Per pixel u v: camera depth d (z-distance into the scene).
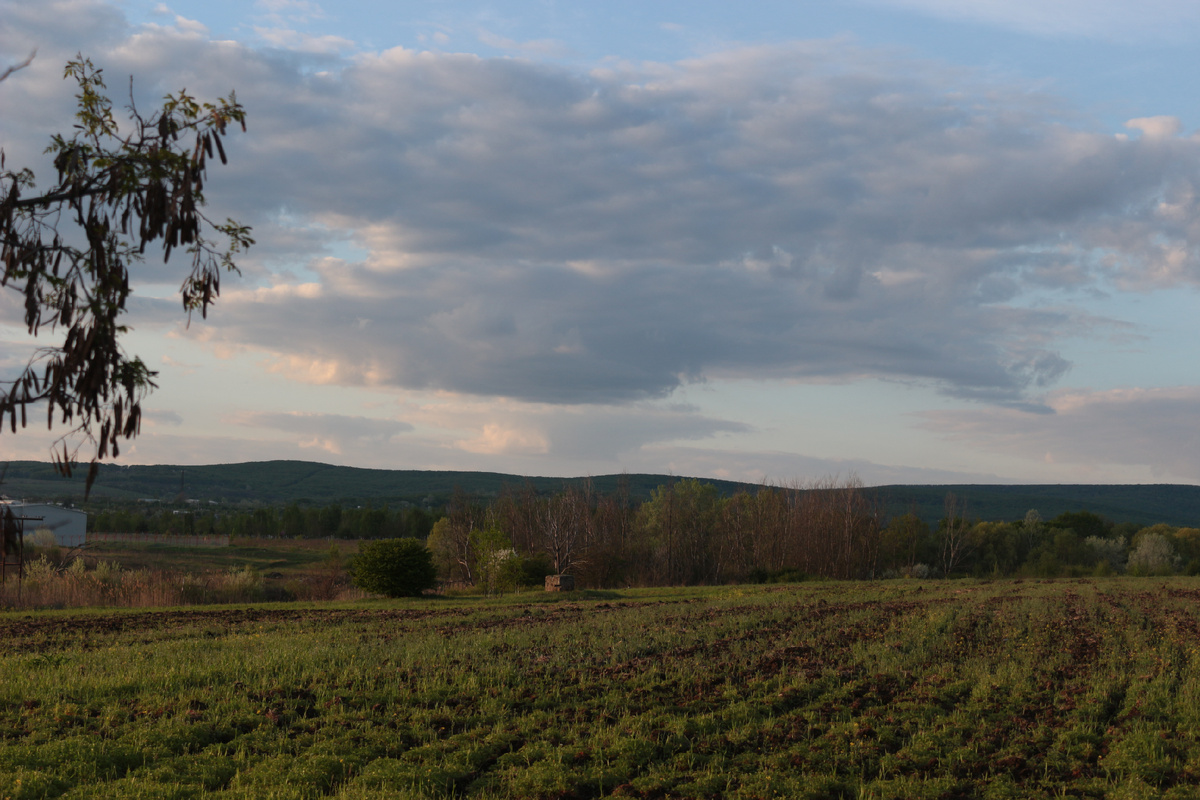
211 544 111.06
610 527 81.88
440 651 20.17
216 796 10.41
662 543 82.44
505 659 19.23
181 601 42.84
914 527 93.56
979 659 19.73
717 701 15.76
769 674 18.25
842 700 16.03
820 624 26.64
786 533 82.50
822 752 12.77
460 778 11.64
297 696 15.41
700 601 38.03
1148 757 12.68
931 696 16.22
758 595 42.50
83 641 24.16
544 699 15.56
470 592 53.53
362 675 17.08
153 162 7.03
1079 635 24.42
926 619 27.39
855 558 80.94
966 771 12.34
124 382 6.98
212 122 7.36
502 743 12.98
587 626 26.42
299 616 32.34
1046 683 17.41
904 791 11.20
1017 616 28.89
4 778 10.40
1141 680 17.53
